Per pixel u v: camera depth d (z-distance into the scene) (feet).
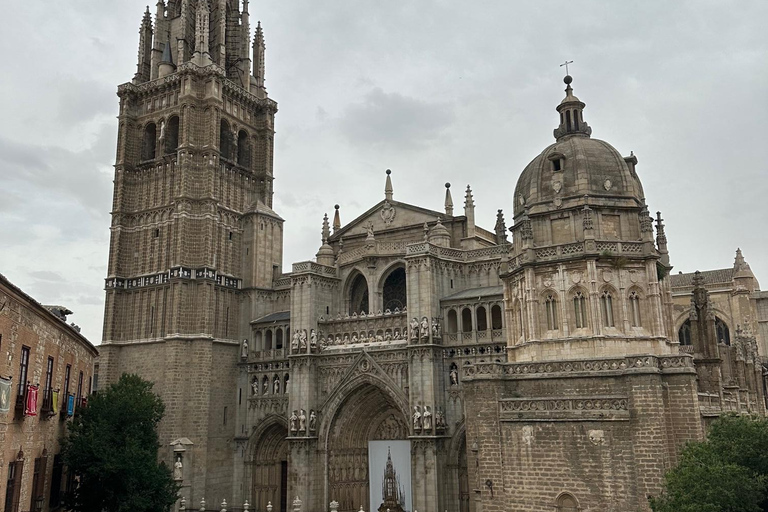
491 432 161.48
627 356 152.66
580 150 190.39
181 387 277.44
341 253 293.64
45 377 152.25
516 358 191.42
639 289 176.76
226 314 300.61
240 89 327.47
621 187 186.29
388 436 270.87
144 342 289.94
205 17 319.06
